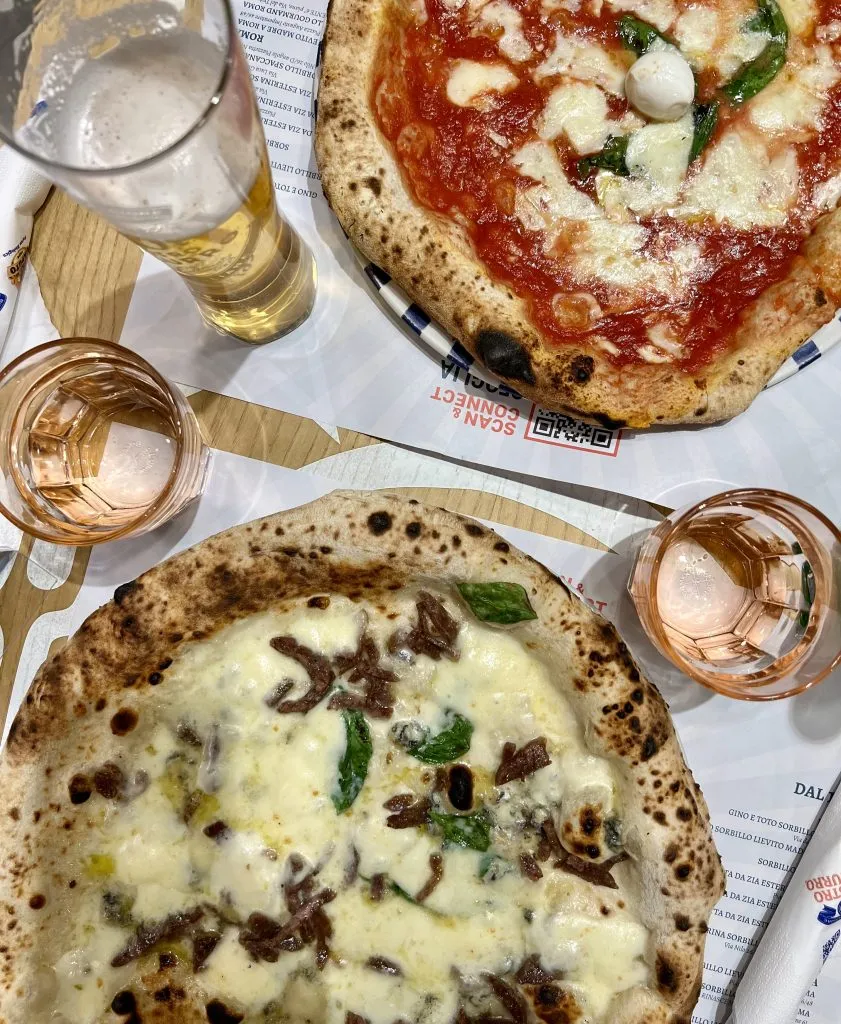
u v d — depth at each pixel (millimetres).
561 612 360
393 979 369
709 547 438
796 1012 418
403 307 427
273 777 369
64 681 360
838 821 417
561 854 370
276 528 362
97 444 443
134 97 330
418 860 368
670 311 435
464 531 362
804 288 417
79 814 371
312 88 448
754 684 397
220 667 375
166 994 374
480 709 374
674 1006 361
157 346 446
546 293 436
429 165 439
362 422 440
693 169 438
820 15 437
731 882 427
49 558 442
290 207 449
